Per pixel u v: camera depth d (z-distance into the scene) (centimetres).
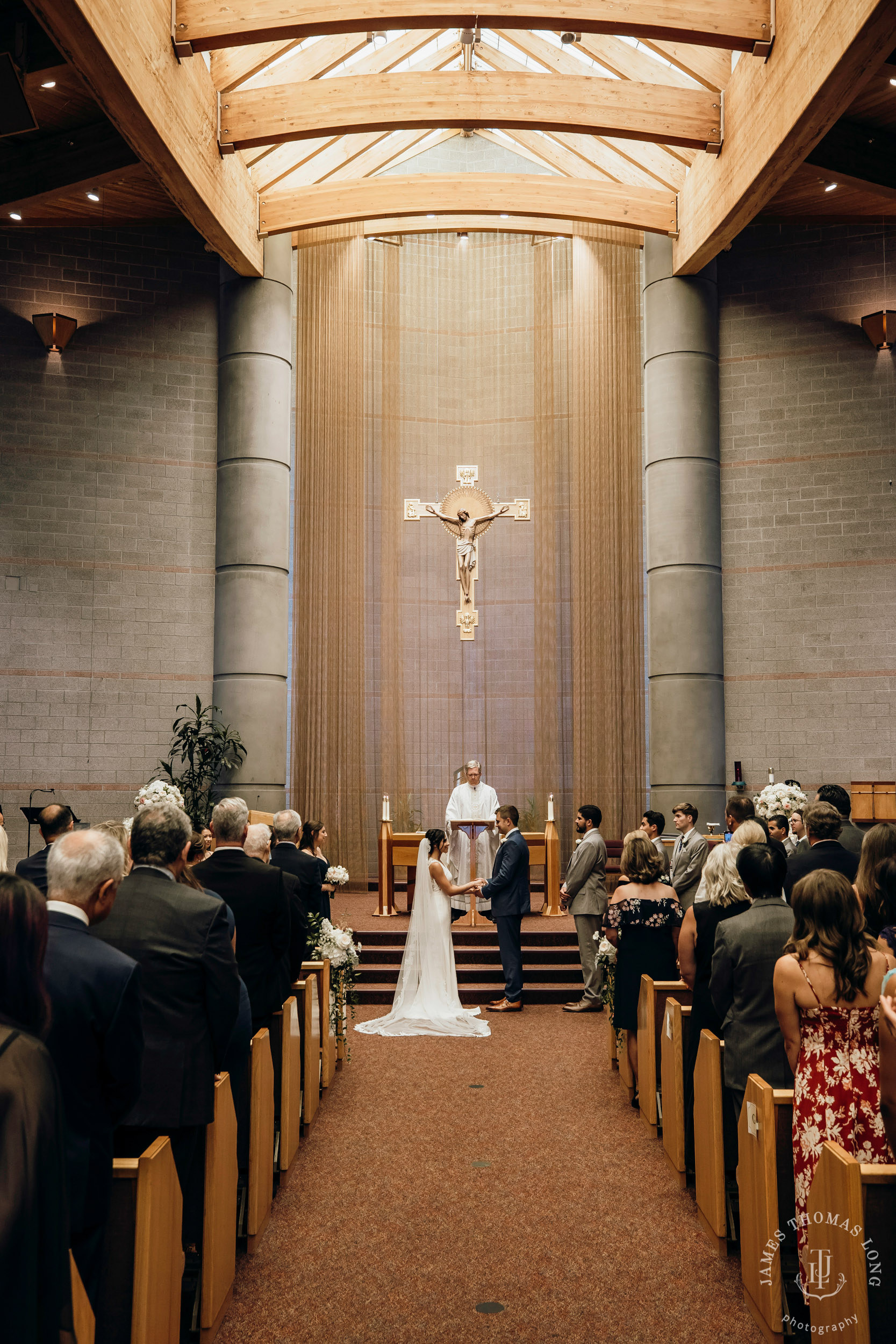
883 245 1312
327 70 1130
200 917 321
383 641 1370
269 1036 422
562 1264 383
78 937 247
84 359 1295
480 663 1468
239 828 446
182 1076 311
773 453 1315
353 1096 610
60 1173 155
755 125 965
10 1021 164
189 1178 332
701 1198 421
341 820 1302
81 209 1267
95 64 755
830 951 308
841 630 1282
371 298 1456
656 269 1316
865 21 720
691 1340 326
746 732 1294
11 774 1230
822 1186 282
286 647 1305
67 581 1268
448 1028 785
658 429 1309
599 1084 634
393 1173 480
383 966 951
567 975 934
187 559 1305
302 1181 469
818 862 492
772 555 1306
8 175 1116
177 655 1291
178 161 923
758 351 1329
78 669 1261
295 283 1367
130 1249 260
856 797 1212
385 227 1338
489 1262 384
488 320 1502
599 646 1332
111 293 1309
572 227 1341
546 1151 511
